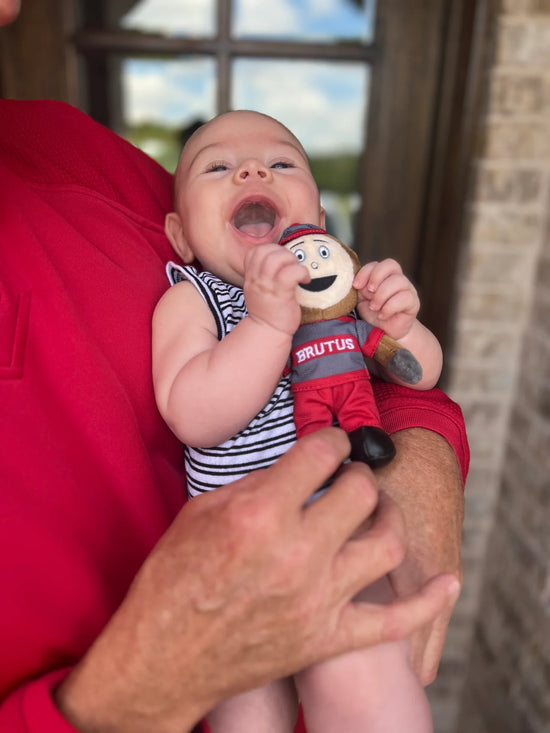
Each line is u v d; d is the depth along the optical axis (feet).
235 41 5.67
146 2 5.62
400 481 2.28
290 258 1.96
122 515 2.06
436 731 7.75
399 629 1.72
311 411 2.10
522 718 6.24
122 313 2.28
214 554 1.58
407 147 6.09
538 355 5.77
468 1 5.25
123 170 2.92
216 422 2.07
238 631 1.58
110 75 5.83
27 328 1.94
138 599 1.63
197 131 2.89
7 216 2.08
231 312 2.38
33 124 2.66
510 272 5.79
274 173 2.62
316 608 1.61
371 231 6.38
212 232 2.59
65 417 1.96
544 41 5.08
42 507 1.82
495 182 5.46
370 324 2.23
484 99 5.28
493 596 6.84
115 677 1.59
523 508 6.15
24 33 5.61
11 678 1.72
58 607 1.80
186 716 1.66
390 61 5.80
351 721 1.85
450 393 6.18
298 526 1.60
